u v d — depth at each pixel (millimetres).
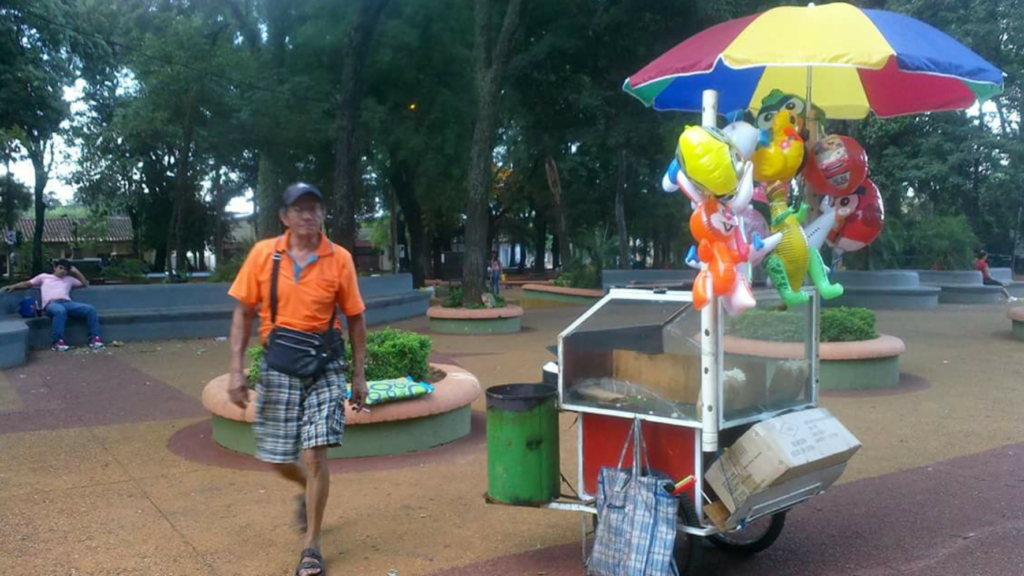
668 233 39594
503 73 15680
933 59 4340
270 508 5090
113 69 25188
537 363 11141
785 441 3660
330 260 4113
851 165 4797
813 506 5195
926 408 8109
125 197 36562
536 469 4082
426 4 20438
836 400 8562
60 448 6527
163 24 20641
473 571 4160
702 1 16391
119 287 13859
